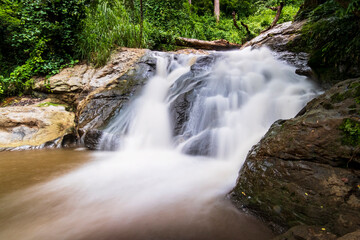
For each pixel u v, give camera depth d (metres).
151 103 5.27
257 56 6.04
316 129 1.75
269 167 1.96
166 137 4.31
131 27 7.84
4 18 6.67
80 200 2.29
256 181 2.00
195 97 4.58
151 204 2.19
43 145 4.58
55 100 6.00
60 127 5.02
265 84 4.79
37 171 3.18
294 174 1.76
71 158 3.86
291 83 4.57
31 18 6.27
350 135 1.56
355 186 1.46
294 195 1.68
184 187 2.58
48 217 1.96
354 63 3.64
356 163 1.51
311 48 4.85
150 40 8.71
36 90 6.25
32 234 1.71
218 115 4.22
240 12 20.31
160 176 2.95
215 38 13.53
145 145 4.33
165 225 1.81
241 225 1.77
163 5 10.75
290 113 3.69
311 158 1.72
